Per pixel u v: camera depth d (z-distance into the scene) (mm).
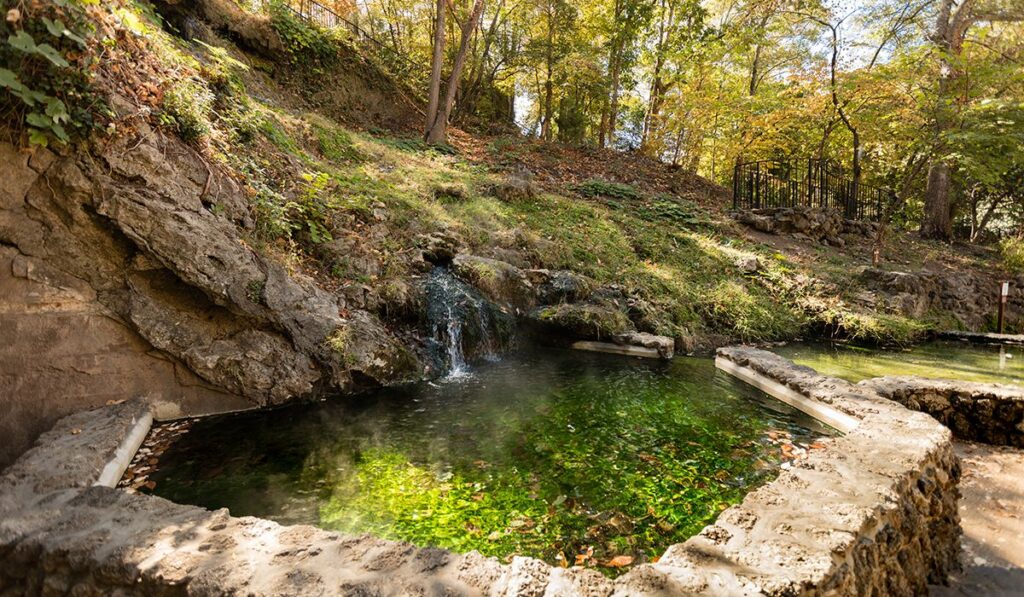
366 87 14344
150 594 1822
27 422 3342
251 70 10453
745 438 4055
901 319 8883
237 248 4383
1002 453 3984
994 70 10500
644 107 22359
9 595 2053
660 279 8438
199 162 4441
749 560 1878
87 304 3607
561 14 17500
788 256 10641
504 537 2711
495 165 12367
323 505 2982
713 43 14703
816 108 12141
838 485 2385
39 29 3092
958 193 18047
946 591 2459
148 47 4363
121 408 3592
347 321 5039
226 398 4242
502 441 3932
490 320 6449
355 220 6547
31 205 3346
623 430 4191
